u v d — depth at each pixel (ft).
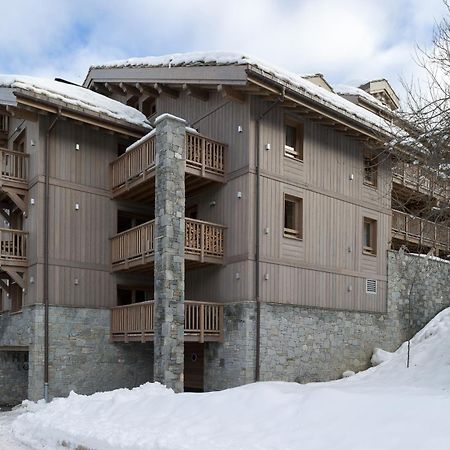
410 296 59.93
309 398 22.56
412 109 37.50
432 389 30.81
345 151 54.34
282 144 48.03
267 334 44.75
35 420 31.50
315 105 47.34
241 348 43.57
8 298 54.13
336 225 52.42
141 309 46.01
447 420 18.39
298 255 48.34
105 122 50.70
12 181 49.14
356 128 51.57
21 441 29.14
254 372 43.34
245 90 44.80
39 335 46.06
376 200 57.26
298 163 49.29
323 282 50.31
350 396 22.08
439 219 38.65
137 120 52.95
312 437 19.24
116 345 50.52
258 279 44.50
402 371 43.06
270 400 23.54
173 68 50.29
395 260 58.90
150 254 45.83
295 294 47.60
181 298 42.80
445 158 31.96
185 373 50.83
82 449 24.61
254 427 21.52
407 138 35.60
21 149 54.65
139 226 47.42
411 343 51.16
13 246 48.49
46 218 47.65
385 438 17.81
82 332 48.75
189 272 50.88
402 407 20.07
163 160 43.78
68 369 47.32
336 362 50.16
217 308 45.47
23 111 47.67
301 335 47.42
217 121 49.34
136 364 51.52
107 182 52.80
